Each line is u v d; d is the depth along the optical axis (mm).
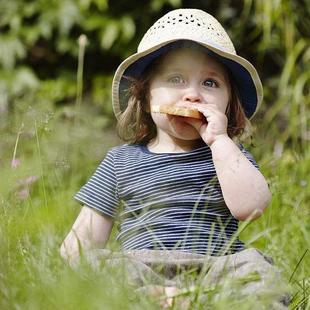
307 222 5574
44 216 4441
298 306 3666
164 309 3125
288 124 8008
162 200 3885
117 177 4055
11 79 9039
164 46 4109
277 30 8648
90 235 3885
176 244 3707
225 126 3939
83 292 2895
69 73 9539
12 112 6016
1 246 3248
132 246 3840
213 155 3879
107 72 9641
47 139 6160
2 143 4953
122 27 9070
